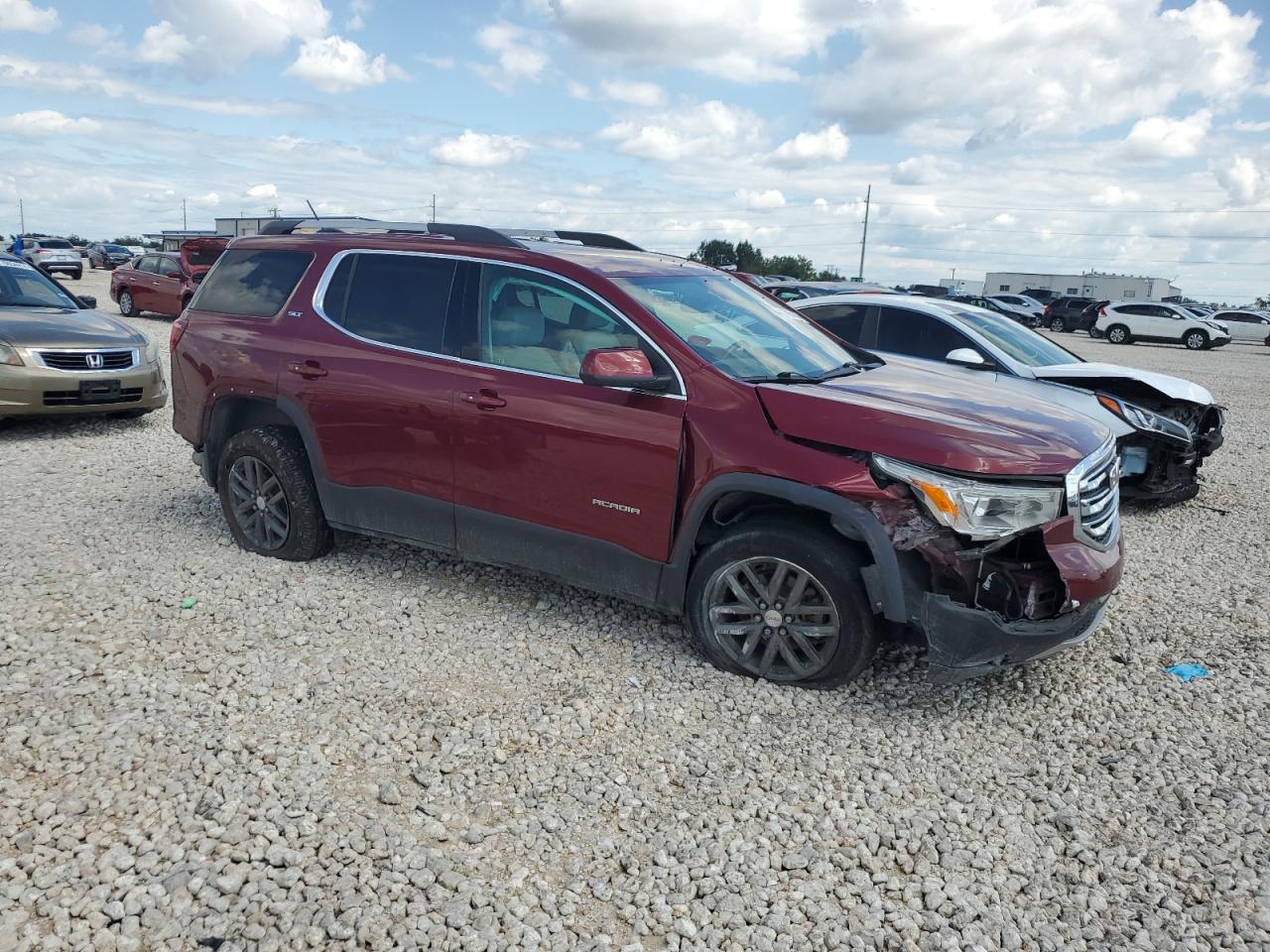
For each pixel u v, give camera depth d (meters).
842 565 3.66
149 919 2.49
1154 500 7.87
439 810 3.04
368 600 4.70
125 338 8.88
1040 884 2.82
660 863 2.83
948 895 2.76
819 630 3.76
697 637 4.06
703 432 3.82
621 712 3.71
